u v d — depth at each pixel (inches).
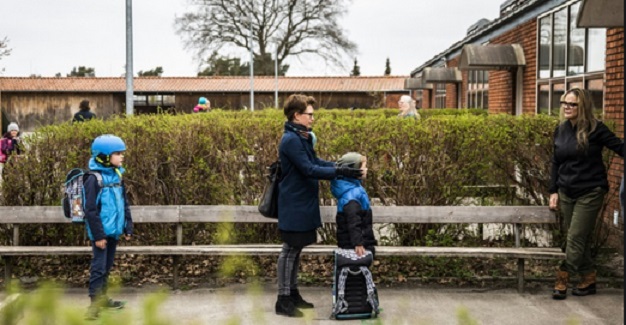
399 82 1971.0
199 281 296.8
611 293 274.7
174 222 296.5
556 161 269.7
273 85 1963.6
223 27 2193.7
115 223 250.7
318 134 294.5
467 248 283.6
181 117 344.5
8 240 312.2
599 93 405.7
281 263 249.1
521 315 247.9
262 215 265.6
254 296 86.7
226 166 305.3
